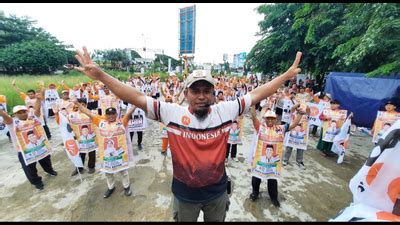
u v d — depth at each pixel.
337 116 6.20
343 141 5.71
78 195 4.21
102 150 3.98
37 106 4.46
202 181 1.70
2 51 30.28
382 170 1.23
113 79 1.63
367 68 8.83
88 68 1.54
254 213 3.79
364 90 8.78
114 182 4.63
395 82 8.09
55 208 3.83
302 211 3.88
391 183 1.20
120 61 45.66
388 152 1.21
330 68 11.55
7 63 29.34
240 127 5.80
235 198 4.21
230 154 6.07
